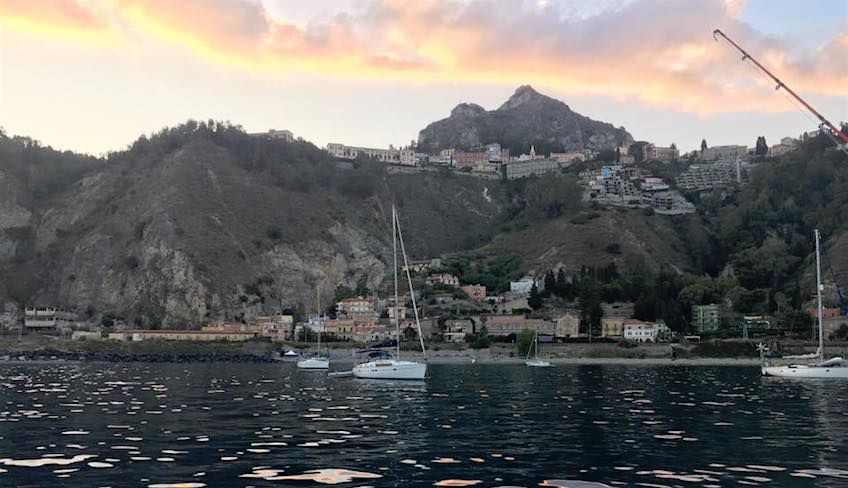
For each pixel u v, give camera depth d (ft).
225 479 108.99
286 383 343.67
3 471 115.03
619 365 601.62
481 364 620.49
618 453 133.18
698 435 157.58
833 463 123.65
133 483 106.22
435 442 146.41
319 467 118.52
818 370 394.73
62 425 171.83
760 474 114.11
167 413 200.13
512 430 165.68
